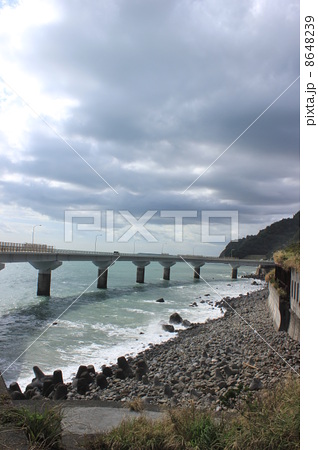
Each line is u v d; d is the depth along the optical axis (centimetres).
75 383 1816
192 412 792
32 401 940
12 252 4531
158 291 7006
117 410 923
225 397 1255
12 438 629
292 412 714
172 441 688
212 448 669
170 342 2880
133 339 2984
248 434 684
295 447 652
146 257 8594
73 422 820
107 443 695
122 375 1983
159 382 1812
